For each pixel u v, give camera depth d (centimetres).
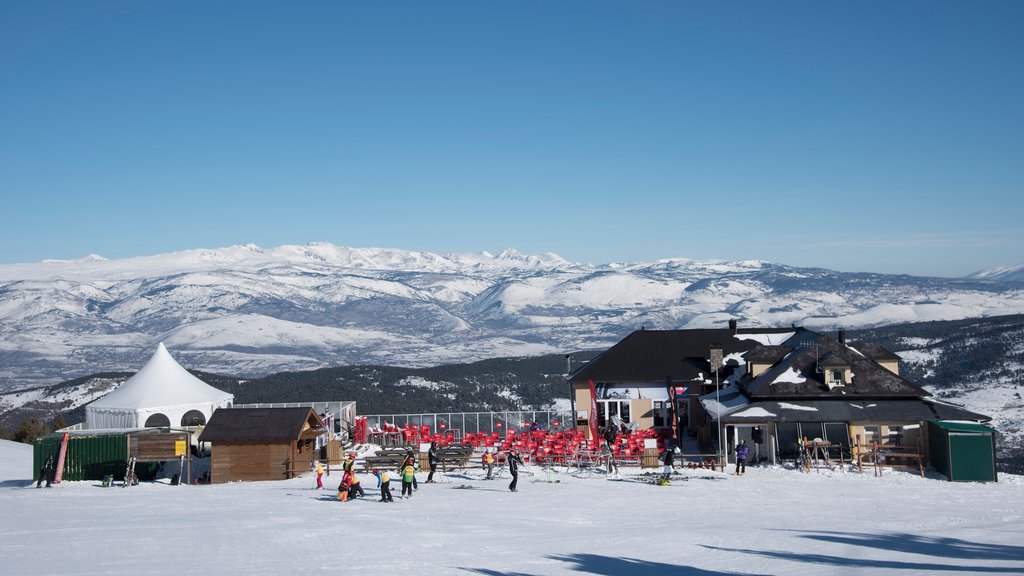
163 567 2089
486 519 2883
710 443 4606
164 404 5488
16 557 2219
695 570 2041
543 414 9500
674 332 5572
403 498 3388
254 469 4075
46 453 4172
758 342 5484
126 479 3991
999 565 2030
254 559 2197
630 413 5228
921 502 3278
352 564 2131
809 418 4088
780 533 2614
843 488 3594
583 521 2878
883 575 1905
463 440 4888
